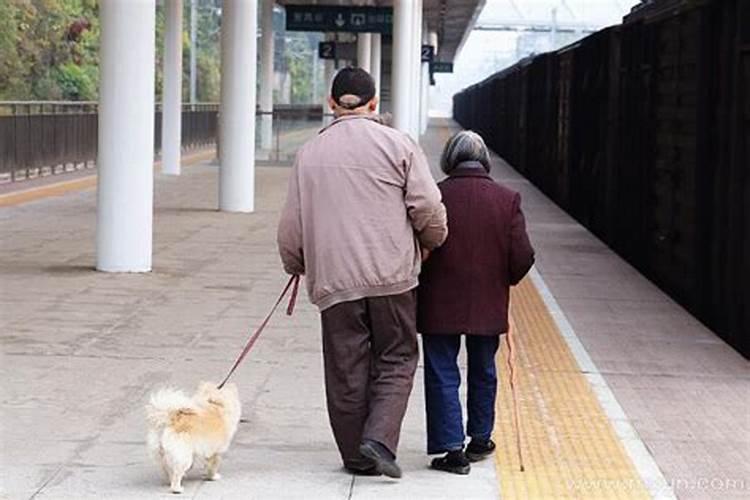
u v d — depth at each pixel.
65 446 12.77
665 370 17.36
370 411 11.70
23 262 25.77
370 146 11.67
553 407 15.11
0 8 65.50
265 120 64.19
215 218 36.38
